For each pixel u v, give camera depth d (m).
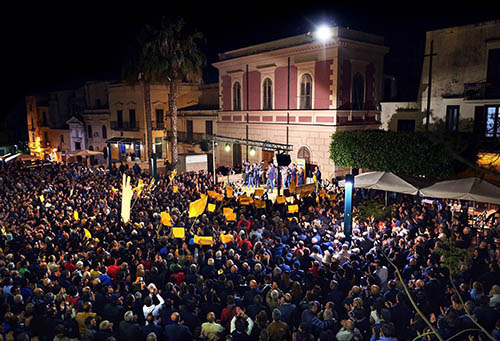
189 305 8.16
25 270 10.28
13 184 22.31
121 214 15.30
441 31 23.22
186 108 42.91
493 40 21.14
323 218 14.92
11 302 8.70
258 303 8.27
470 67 22.28
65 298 8.90
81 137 53.78
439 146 18.09
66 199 17.94
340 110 25.92
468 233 12.80
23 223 14.56
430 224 13.96
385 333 6.94
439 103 23.72
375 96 28.30
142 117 43.56
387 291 8.88
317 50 26.52
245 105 32.56
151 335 6.87
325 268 10.19
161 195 18.92
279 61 29.14
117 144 48.22
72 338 7.70
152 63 29.70
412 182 16.08
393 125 27.53
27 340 7.13
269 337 7.16
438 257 9.94
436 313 8.80
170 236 13.20
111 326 7.46
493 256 10.08
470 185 14.56
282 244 11.78
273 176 26.83
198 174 26.66
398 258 10.95
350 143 22.45
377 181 16.62
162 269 10.40
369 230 13.78
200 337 7.42
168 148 44.12
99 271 10.34
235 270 9.75
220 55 34.75
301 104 28.11
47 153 56.19
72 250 12.27
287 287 9.39
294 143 28.81
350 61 26.34
